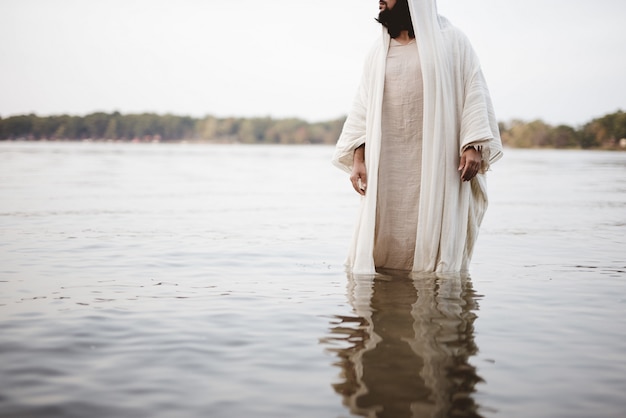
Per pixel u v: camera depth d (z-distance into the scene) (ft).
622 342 8.34
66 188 34.88
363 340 8.40
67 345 8.18
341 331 8.81
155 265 13.93
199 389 6.74
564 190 37.60
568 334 8.71
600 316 9.69
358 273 13.16
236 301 10.58
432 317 9.57
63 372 7.23
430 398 6.48
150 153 95.91
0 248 15.97
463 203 13.32
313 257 15.15
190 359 7.66
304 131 169.27
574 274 13.17
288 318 9.50
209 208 26.78
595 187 39.70
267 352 7.91
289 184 41.98
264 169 59.41
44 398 6.51
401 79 13.43
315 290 11.47
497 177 49.11
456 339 8.45
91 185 37.17
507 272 13.35
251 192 35.35
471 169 13.06
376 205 13.75
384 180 13.65
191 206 27.37
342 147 14.11
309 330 8.86
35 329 8.87
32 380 6.99
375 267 13.94
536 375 7.12
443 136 13.09
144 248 16.21
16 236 18.07
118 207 26.35
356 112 14.10
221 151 116.37
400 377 7.06
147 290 11.41
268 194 34.27
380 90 13.48
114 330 8.84
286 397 6.52
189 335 8.63
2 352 7.90
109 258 14.73
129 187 36.40
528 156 94.27
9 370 7.29
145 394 6.61
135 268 13.56
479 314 9.77
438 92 13.02
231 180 44.32
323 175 52.37
